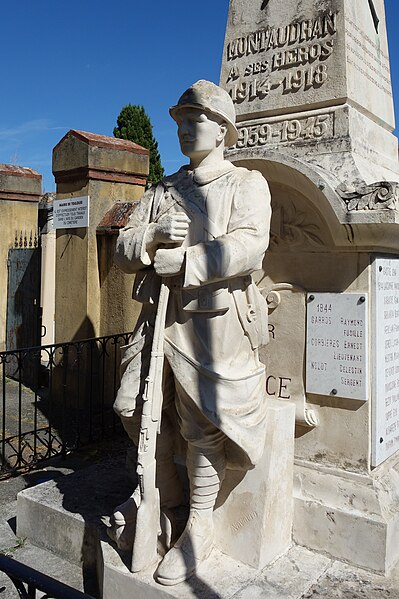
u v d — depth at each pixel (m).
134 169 6.82
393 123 3.69
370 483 2.97
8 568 1.60
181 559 2.64
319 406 3.14
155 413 2.61
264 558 2.80
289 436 2.97
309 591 2.65
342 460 3.07
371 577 2.81
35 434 4.92
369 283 2.97
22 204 8.88
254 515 2.79
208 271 2.48
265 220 2.63
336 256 3.05
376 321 2.97
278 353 3.23
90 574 3.11
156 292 2.76
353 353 3.00
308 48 3.21
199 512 2.79
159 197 2.89
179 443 3.03
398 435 3.27
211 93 2.69
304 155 3.18
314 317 3.11
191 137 2.74
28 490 3.55
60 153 6.72
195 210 2.71
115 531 2.82
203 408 2.57
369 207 2.71
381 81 3.55
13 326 8.46
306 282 3.16
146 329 2.77
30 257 8.10
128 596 2.65
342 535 2.94
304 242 3.14
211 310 2.57
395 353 3.22
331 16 3.13
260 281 3.29
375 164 3.29
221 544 2.88
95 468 3.92
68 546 3.23
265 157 2.95
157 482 3.01
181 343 2.65
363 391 2.97
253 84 3.42
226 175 2.73
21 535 3.48
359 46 3.26
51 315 9.51
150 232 2.71
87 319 6.47
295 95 3.26
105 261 6.47
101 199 6.55
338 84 3.10
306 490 3.10
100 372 6.47
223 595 2.54
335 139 3.10
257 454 2.66
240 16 3.49
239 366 2.67
